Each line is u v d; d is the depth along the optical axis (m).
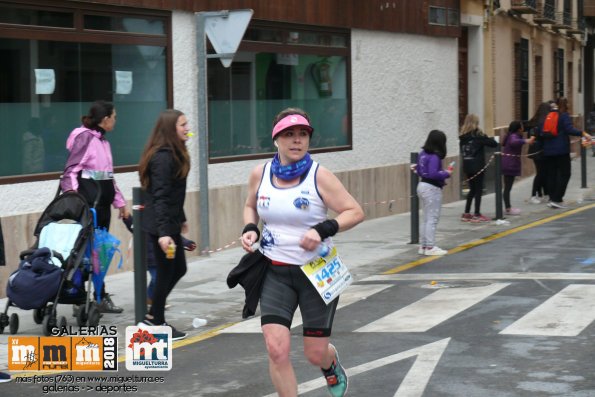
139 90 17.30
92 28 16.19
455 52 29.61
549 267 15.75
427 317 12.05
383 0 24.89
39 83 15.30
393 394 8.67
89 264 11.87
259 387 9.19
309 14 21.88
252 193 7.99
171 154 11.05
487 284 14.32
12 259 14.45
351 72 23.80
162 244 10.91
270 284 7.77
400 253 18.27
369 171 24.44
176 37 17.98
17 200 14.67
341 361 9.95
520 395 8.55
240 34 17.34
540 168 27.19
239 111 20.06
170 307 13.45
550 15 44.75
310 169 7.71
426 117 27.61
